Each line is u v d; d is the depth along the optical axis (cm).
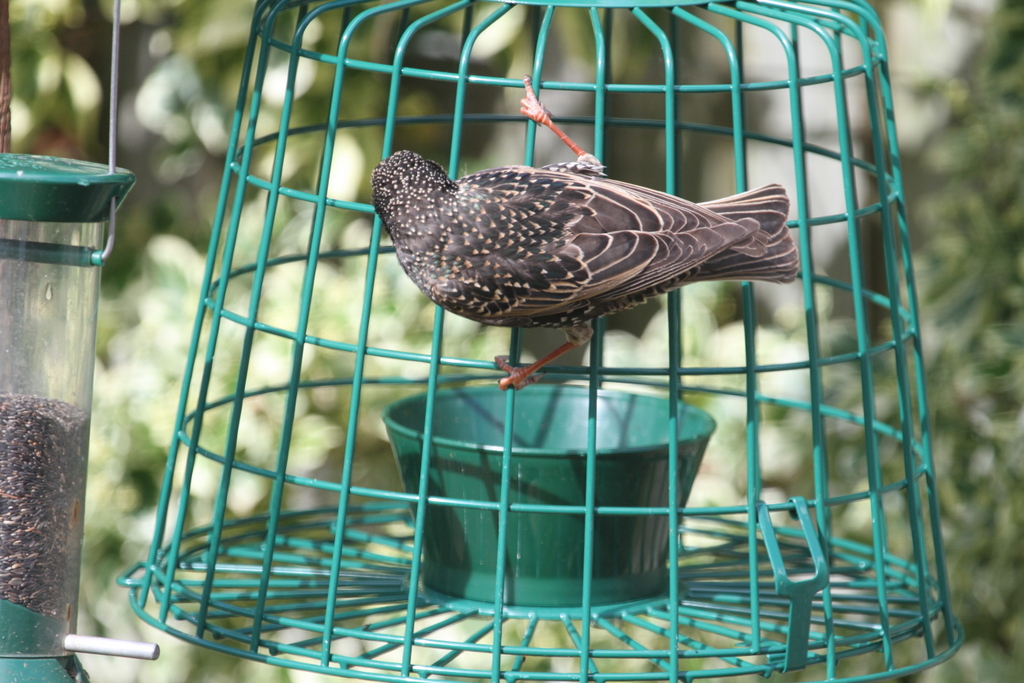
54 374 371
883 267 729
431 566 407
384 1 693
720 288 762
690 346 725
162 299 747
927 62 724
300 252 745
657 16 721
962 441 673
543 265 344
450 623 376
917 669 362
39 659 362
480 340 738
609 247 342
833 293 750
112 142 348
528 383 370
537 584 390
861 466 686
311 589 413
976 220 675
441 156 771
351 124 437
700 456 413
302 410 736
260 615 368
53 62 764
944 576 411
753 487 359
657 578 410
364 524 497
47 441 369
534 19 570
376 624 392
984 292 673
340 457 760
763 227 358
